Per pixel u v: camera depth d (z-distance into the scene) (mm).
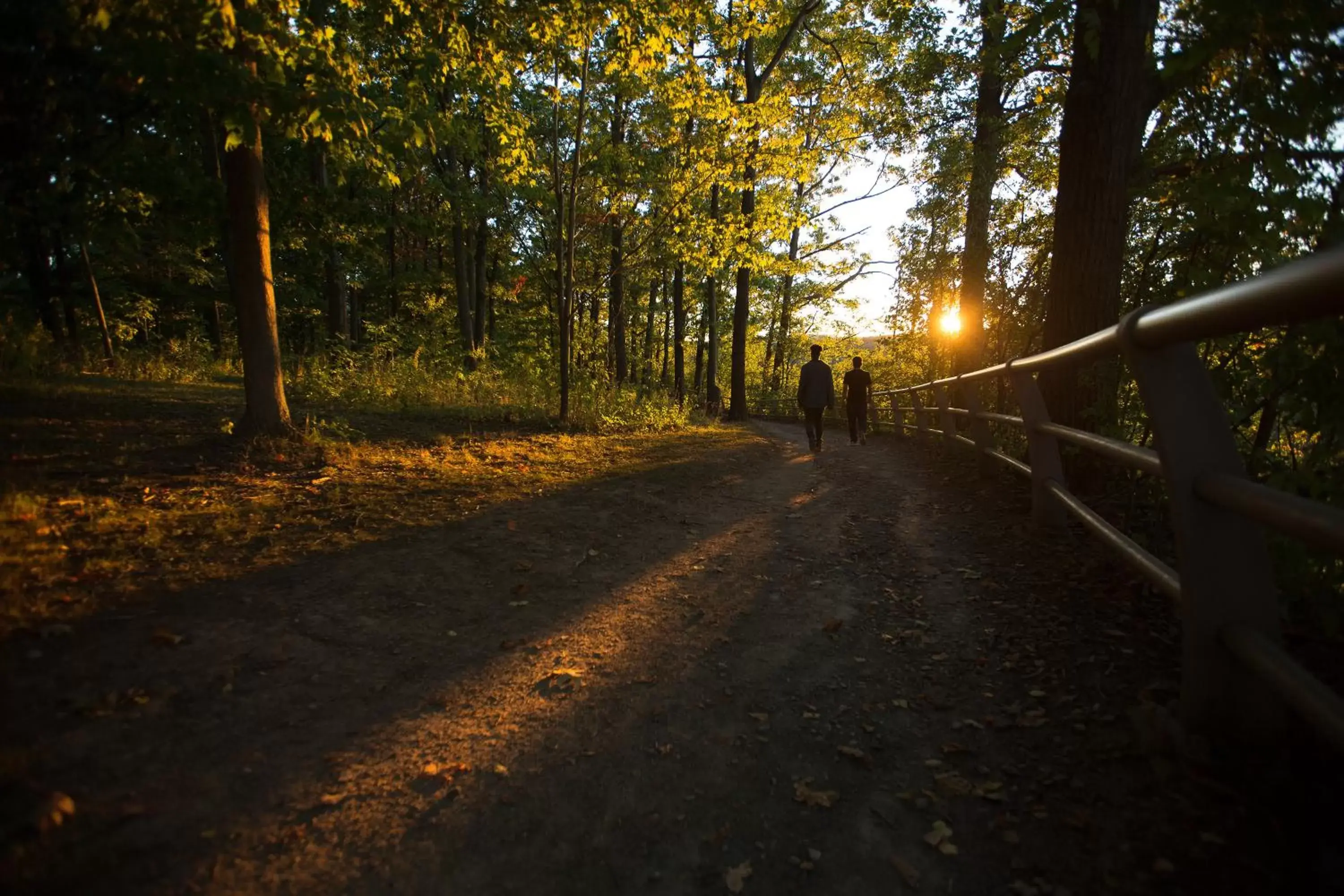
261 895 1807
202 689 2729
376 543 4582
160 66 4465
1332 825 1891
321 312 26281
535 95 12305
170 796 2131
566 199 13711
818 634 3625
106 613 3201
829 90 17688
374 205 14148
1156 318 2047
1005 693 2906
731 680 3135
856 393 13719
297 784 2268
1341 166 3205
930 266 14703
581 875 1960
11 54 4203
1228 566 2182
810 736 2686
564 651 3371
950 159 12852
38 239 6102
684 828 2166
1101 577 3926
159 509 4758
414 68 7844
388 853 2004
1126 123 5328
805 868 2002
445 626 3535
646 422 12930
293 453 6703
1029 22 5480
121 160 6555
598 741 2631
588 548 4945
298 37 5605
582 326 17750
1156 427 2229
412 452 7617
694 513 6227
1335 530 1417
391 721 2686
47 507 4414
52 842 1865
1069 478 5391
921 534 5480
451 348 19000
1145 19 5254
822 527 5852
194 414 8297
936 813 2217
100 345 14625
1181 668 2656
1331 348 2781
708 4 9242
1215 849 1886
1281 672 1801
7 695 2494
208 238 10453
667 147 13141
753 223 13781
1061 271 5566
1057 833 2057
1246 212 3445
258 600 3568
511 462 7711
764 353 39469
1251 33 3178
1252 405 3293
